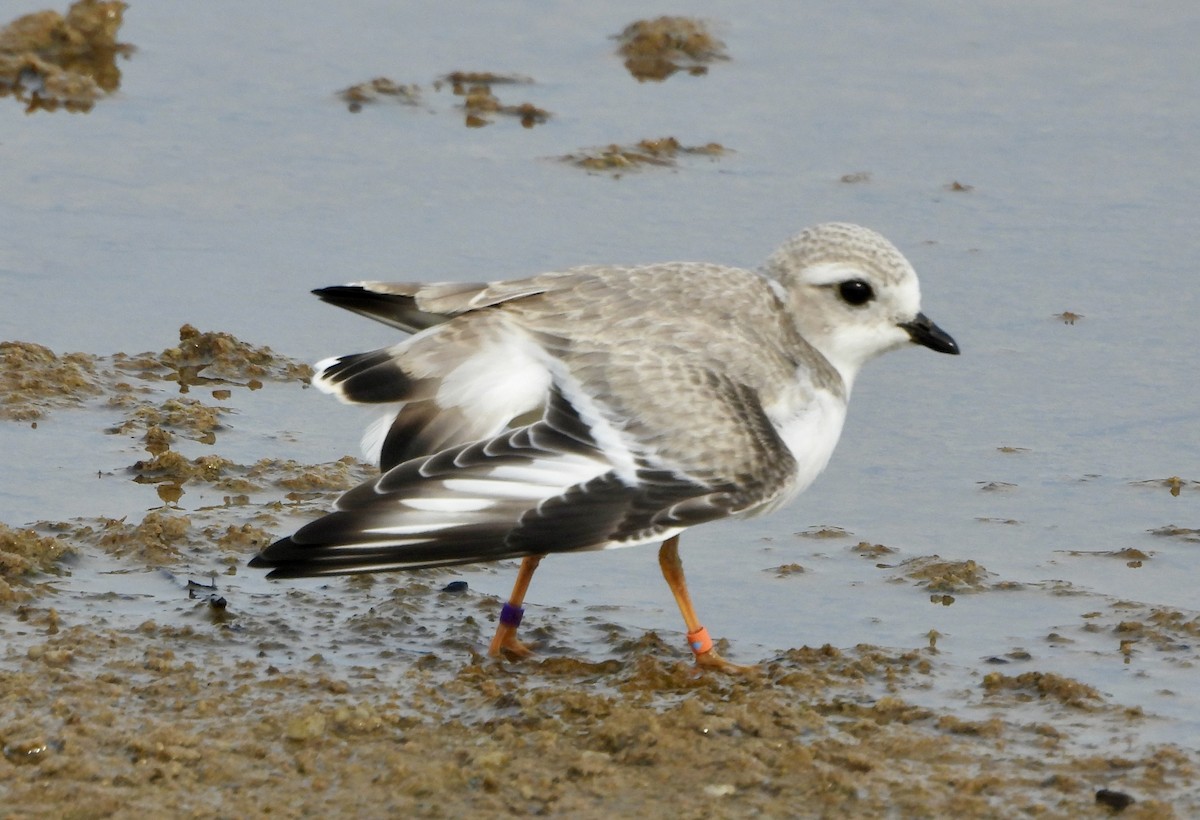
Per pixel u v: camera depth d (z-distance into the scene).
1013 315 16.86
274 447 14.52
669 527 10.03
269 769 9.51
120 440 14.41
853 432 15.13
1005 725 10.37
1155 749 10.05
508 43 23.83
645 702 10.53
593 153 20.27
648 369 10.53
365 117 21.36
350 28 24.20
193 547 12.66
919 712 10.47
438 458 9.92
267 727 9.94
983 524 13.59
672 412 10.41
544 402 10.41
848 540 13.34
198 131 20.81
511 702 10.35
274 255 17.72
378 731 9.99
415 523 9.70
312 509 13.39
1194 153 20.33
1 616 11.38
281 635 11.42
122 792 9.16
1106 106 21.72
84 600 11.76
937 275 17.53
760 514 10.70
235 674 10.70
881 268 11.51
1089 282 17.47
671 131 21.08
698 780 9.52
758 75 22.88
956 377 15.97
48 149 20.14
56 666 10.61
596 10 24.97
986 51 23.56
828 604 12.30
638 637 11.67
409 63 23.06
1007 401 15.56
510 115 21.44
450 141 20.67
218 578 12.26
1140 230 18.50
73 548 12.45
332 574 9.48
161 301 16.88
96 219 18.42
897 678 11.05
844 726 10.29
